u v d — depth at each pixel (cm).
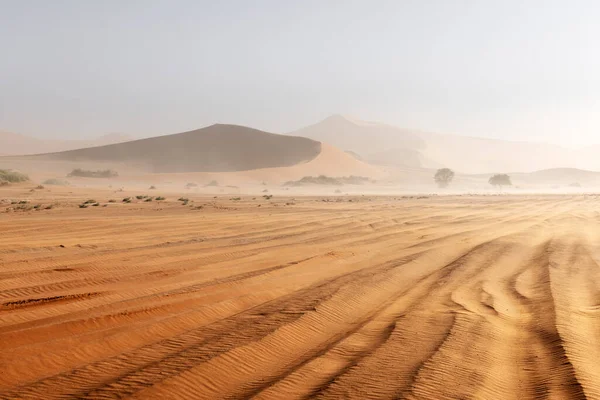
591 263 1816
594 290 1377
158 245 2059
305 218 3506
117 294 1223
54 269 1502
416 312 1121
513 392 702
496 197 8794
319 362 803
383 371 756
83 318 1002
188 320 1034
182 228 2694
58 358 795
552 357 838
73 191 7544
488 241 2420
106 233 2395
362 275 1552
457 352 850
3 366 749
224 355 815
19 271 1458
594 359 831
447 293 1327
